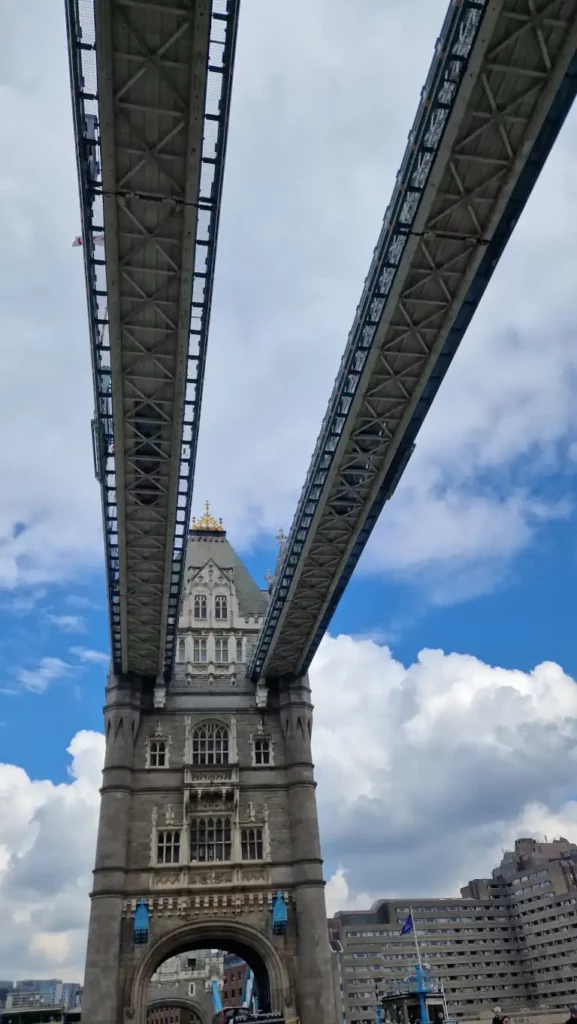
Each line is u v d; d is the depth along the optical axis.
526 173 33.31
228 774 62.94
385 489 50.53
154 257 35.38
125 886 56.97
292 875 59.53
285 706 66.94
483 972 192.88
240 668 69.75
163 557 53.50
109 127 29.62
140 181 32.28
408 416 44.44
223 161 32.44
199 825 61.03
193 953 134.12
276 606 60.59
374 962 182.12
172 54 28.08
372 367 40.94
